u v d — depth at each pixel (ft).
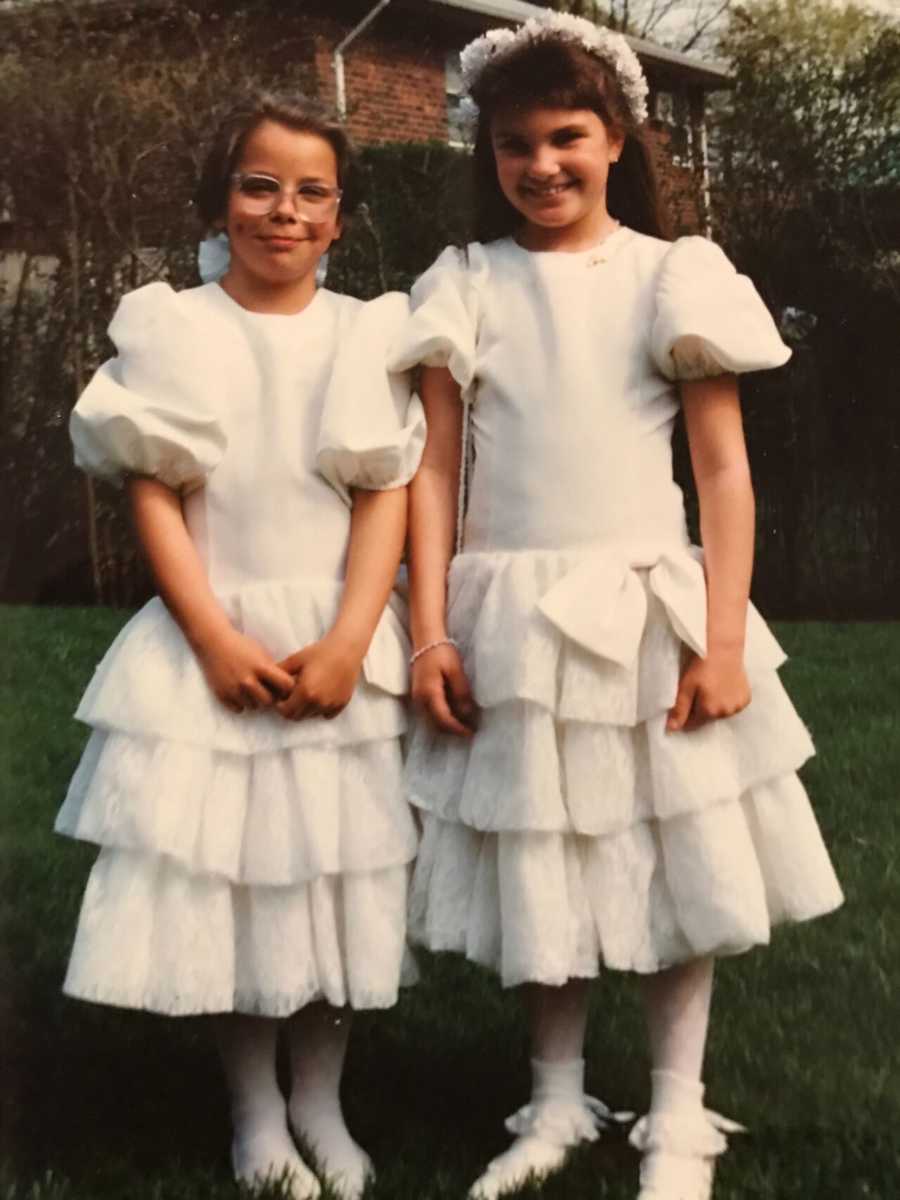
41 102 18.33
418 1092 7.06
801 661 14.46
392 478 6.43
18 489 18.69
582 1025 6.54
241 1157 6.26
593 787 6.08
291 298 6.66
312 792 6.05
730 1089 6.81
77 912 9.09
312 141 6.50
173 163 18.53
